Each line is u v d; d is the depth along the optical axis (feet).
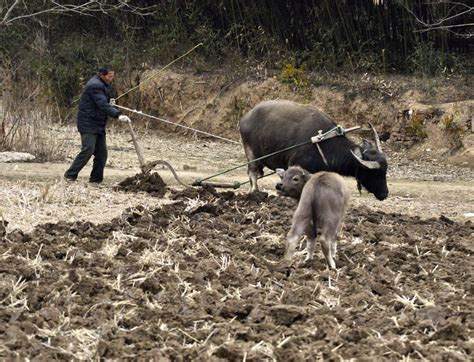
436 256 37.37
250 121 49.75
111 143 80.59
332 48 83.35
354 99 80.28
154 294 30.09
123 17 94.73
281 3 86.17
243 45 89.10
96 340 25.30
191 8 90.79
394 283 32.24
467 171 69.77
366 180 47.11
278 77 83.97
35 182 53.16
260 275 32.19
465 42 81.92
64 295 29.04
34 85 89.04
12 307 27.94
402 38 81.61
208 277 31.81
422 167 71.51
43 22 98.43
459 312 28.27
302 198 33.99
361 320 27.81
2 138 65.67
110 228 39.50
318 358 24.04
